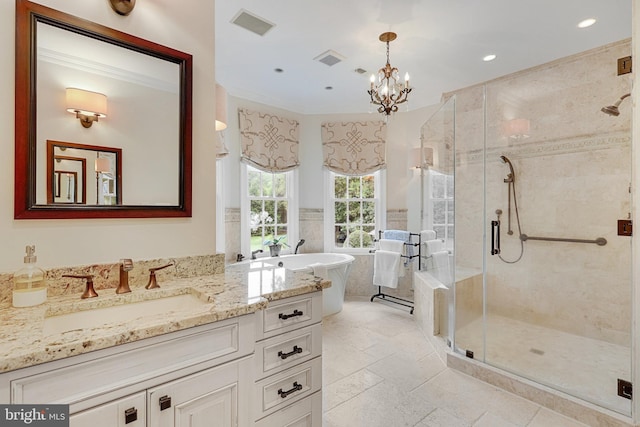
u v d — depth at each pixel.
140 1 1.46
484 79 3.39
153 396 0.95
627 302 2.60
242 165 3.81
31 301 1.10
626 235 1.74
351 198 4.43
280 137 4.09
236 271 1.74
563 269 2.92
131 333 0.90
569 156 2.85
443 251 3.14
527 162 3.08
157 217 1.50
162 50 1.51
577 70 2.78
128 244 1.43
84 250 1.32
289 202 4.30
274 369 1.26
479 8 2.16
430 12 2.21
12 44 1.17
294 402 1.33
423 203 3.61
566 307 2.89
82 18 1.31
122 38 1.39
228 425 1.12
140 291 1.31
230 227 3.68
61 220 1.27
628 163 2.57
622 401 1.76
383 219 4.29
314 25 2.38
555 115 2.91
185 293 1.38
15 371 0.75
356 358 2.50
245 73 3.25
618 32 2.45
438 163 3.34
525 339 2.67
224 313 1.08
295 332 1.34
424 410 1.86
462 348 2.47
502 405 1.91
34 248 1.14
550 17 2.26
